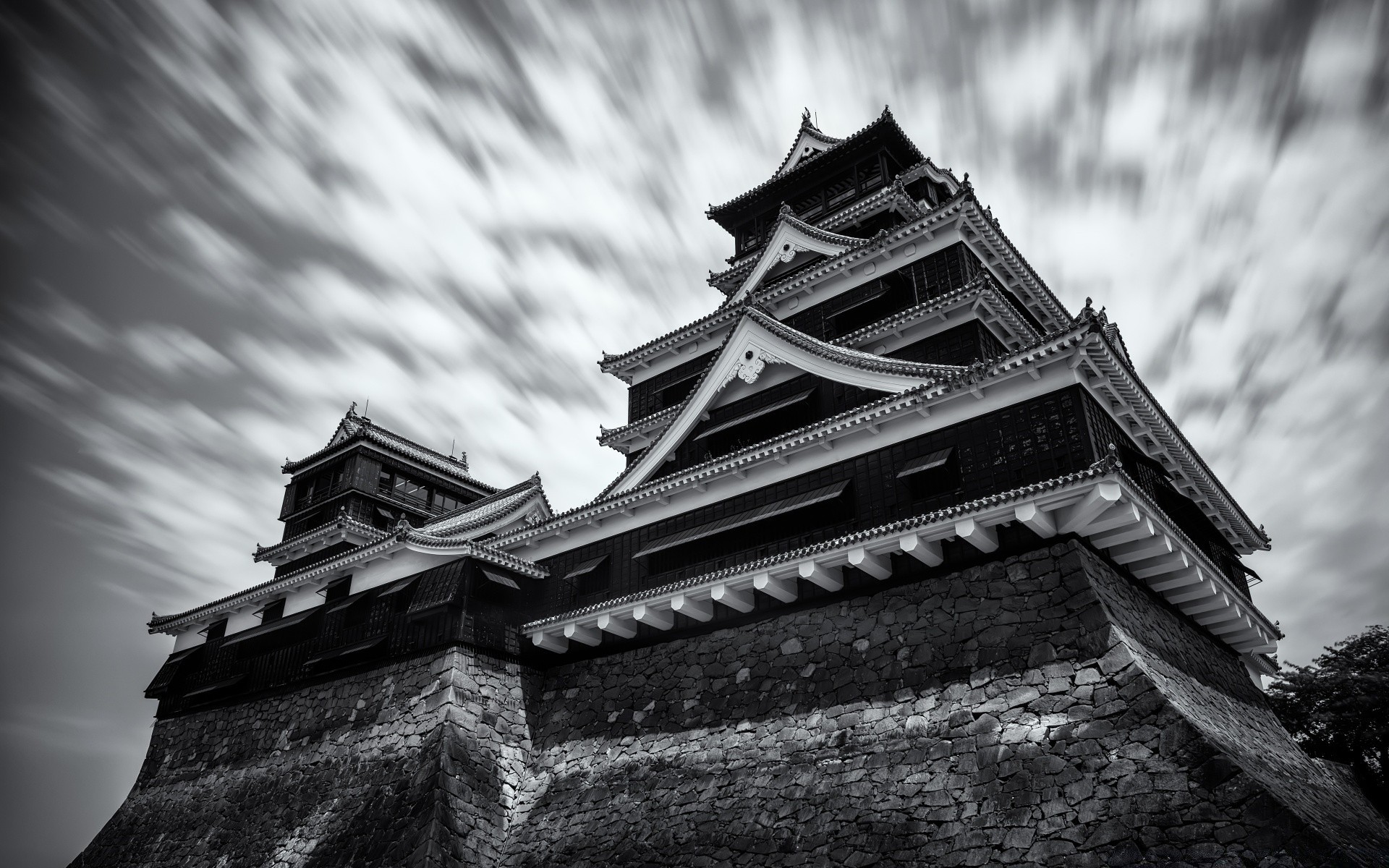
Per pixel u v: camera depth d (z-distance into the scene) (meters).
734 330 24.33
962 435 18.30
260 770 26.09
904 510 18.52
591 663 23.00
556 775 21.17
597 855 18.14
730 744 18.39
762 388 23.81
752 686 19.03
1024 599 16.19
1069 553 16.09
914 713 16.20
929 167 29.95
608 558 23.80
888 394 21.11
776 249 30.14
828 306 26.88
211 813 26.45
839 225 30.30
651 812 18.20
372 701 23.88
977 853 13.84
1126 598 17.03
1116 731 13.87
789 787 16.64
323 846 21.34
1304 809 13.51
